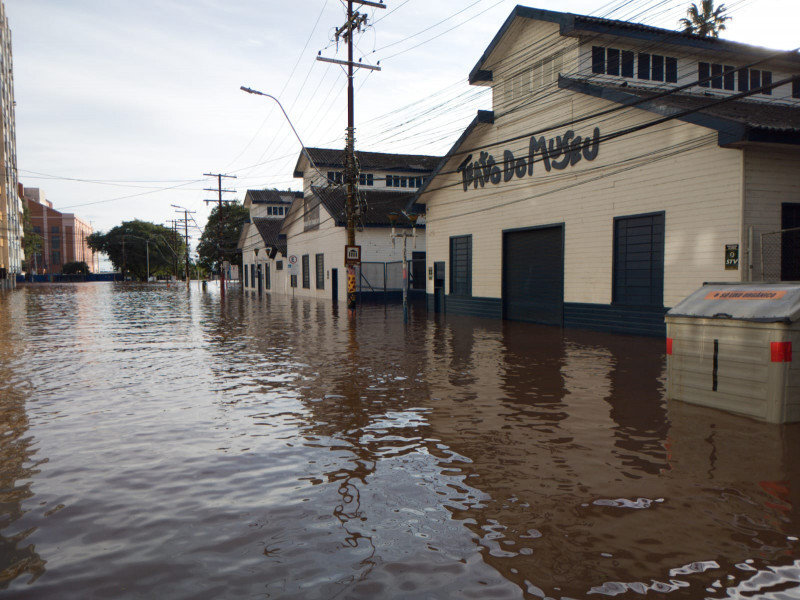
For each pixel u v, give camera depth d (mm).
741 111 15117
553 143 18844
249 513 4500
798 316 6809
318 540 4020
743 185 13133
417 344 15039
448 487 5031
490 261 22500
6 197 73562
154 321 23625
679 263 14680
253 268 61562
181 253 138875
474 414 7613
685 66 19094
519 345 14633
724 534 4066
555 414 7551
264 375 10688
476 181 23031
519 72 20141
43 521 4383
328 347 14617
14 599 3295
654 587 3379
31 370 11430
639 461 5656
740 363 7277
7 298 45250
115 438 6629
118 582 3480
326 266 37594
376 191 41312
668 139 14852
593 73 17781
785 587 3379
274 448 6215
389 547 3908
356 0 23062
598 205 17172
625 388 9164
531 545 3918
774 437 6371
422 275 34844
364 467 5582
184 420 7441
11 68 81438
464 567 3629
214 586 3422
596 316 17422
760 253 13375
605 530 4141
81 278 119750
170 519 4398
